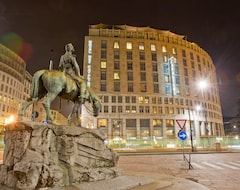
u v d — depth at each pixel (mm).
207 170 12383
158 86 68500
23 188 5156
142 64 70125
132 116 62969
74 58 8211
